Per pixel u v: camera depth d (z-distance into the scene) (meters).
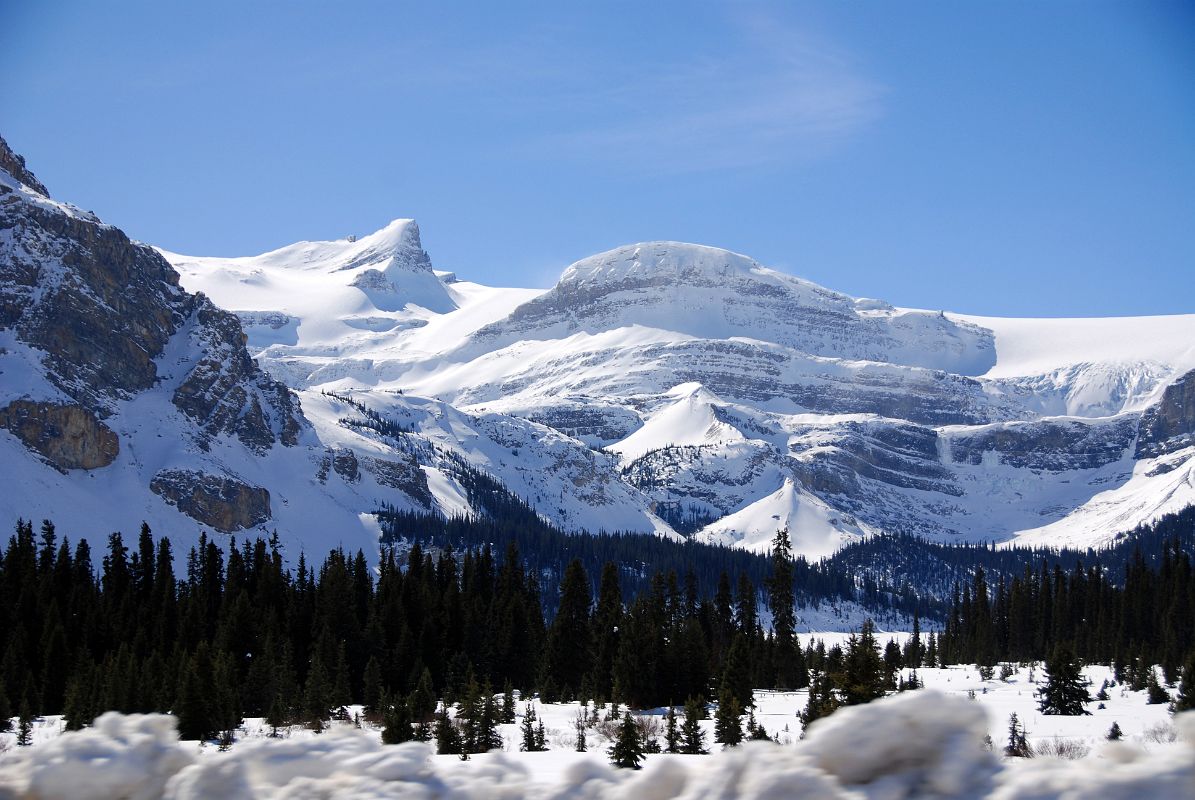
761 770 13.69
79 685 81.25
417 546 155.38
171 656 99.25
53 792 15.22
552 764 19.89
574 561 117.31
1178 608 143.12
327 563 149.50
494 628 122.50
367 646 112.38
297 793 15.09
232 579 144.88
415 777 15.55
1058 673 79.56
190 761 16.14
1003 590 185.88
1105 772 12.60
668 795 14.31
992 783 12.96
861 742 13.54
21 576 132.50
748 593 133.25
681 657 96.62
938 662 163.88
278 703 81.00
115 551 151.25
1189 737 12.94
